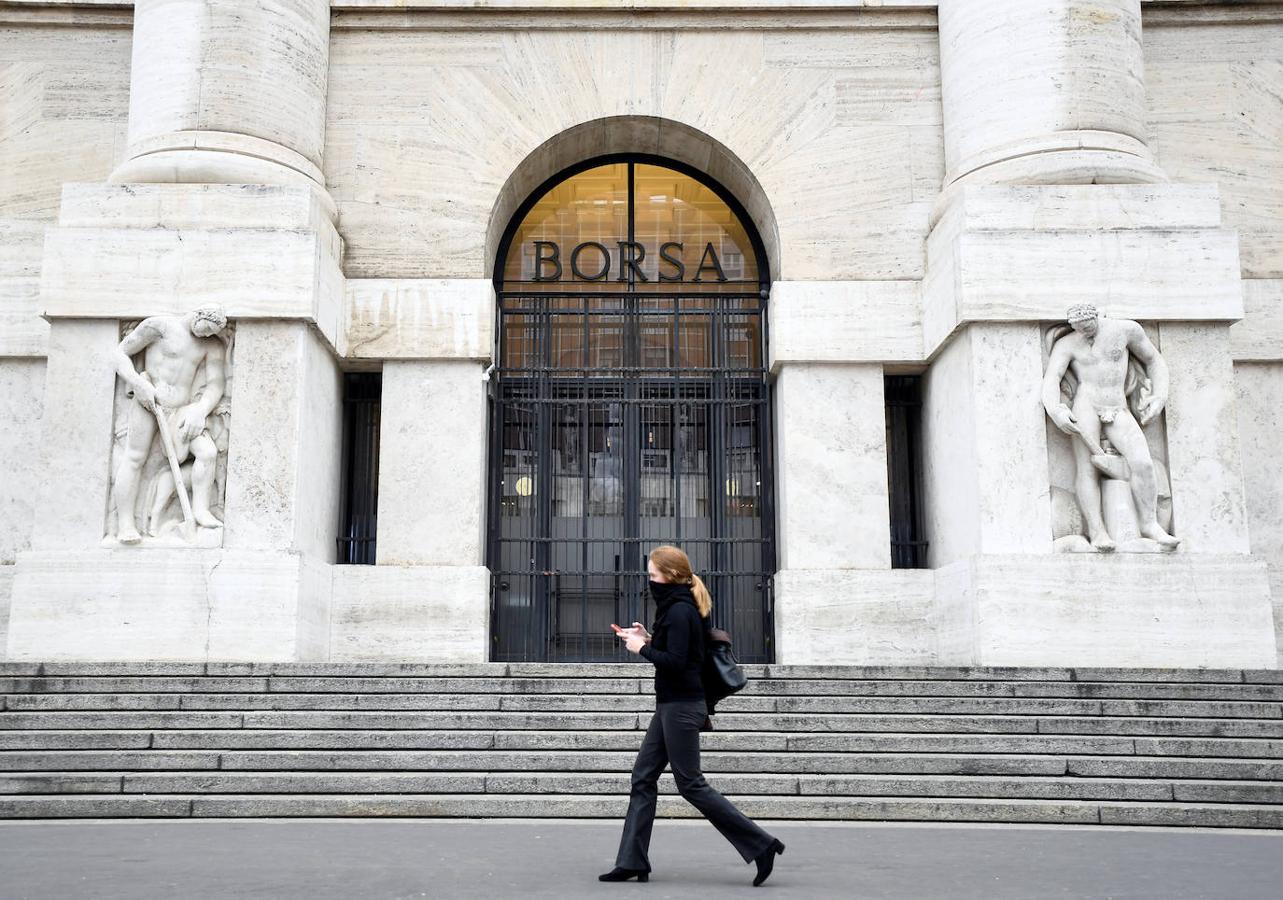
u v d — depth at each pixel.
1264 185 14.95
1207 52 15.21
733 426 15.38
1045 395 12.46
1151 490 12.19
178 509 12.48
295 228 12.83
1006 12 13.70
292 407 12.57
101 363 12.66
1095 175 13.00
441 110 14.81
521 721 9.27
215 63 13.38
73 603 12.09
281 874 5.39
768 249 15.54
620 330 15.69
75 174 14.91
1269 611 11.99
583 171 15.99
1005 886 5.19
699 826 7.37
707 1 14.95
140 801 7.68
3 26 15.16
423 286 14.34
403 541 13.88
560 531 15.10
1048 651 11.94
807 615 13.62
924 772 8.36
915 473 14.87
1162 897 4.91
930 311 13.98
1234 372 14.44
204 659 11.99
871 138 14.84
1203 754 8.57
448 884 5.14
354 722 9.29
